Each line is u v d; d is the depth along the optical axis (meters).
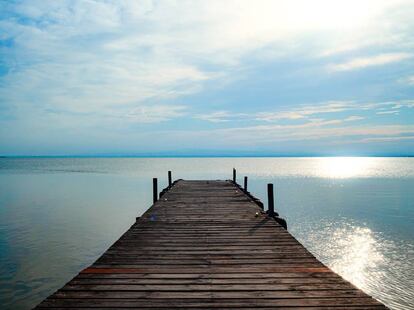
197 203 11.04
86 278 4.30
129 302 3.61
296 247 5.81
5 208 24.19
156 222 7.96
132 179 54.84
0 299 9.52
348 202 27.19
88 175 67.44
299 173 78.44
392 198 29.75
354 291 3.90
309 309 3.46
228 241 6.22
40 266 12.17
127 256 5.26
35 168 108.44
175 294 3.82
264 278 4.32
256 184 44.16
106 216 21.36
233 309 3.47
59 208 24.31
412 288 10.70
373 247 14.73
